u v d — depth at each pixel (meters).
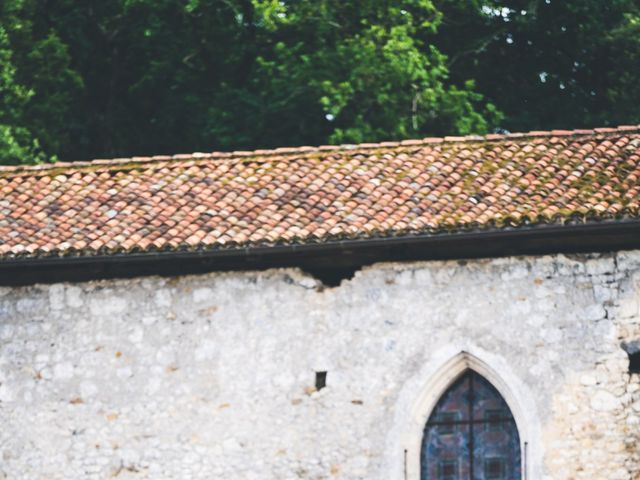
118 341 32.47
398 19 46.84
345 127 46.03
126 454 32.09
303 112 46.28
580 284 31.73
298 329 32.12
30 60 47.34
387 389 31.78
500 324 31.73
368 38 46.09
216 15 48.91
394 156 33.94
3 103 45.66
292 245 31.81
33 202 33.69
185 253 31.97
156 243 32.06
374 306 32.06
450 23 48.69
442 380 31.83
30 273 32.78
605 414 31.33
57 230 32.81
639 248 31.73
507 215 31.70
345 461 31.67
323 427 31.80
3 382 32.56
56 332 32.62
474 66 49.06
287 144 46.69
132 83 50.62
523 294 31.78
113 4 49.97
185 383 32.19
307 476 31.69
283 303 32.22
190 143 48.59
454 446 31.81
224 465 31.88
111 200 33.53
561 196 32.22
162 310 32.44
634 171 32.84
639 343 31.47
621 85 48.25
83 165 34.59
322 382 31.95
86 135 49.44
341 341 32.00
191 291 32.44
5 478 32.28
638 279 31.64
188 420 32.06
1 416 32.50
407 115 45.31
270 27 46.72
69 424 32.31
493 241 31.88
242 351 32.16
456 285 31.94
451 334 31.81
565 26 48.81
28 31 47.47
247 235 32.06
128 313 32.50
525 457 31.36
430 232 31.64
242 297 32.31
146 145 49.47
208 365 32.19
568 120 48.41
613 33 48.69
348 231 31.81
